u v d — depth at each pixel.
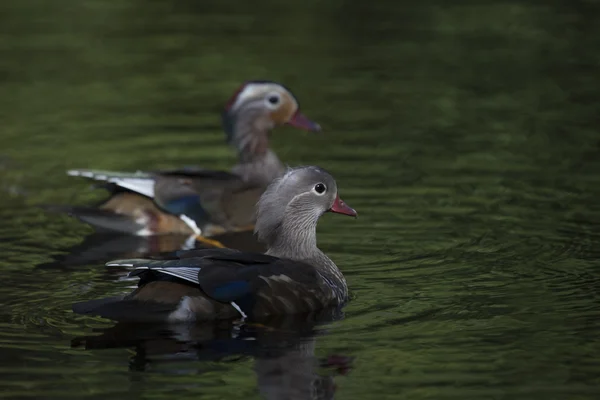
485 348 9.96
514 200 15.45
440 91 21.64
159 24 26.91
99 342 10.18
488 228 14.24
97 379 9.29
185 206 15.16
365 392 9.01
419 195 15.82
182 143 18.77
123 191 15.40
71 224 15.26
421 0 29.59
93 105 21.00
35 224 15.05
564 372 9.38
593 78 22.38
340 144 18.58
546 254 13.09
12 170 17.39
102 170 17.19
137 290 10.77
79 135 19.19
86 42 25.11
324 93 21.53
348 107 20.64
